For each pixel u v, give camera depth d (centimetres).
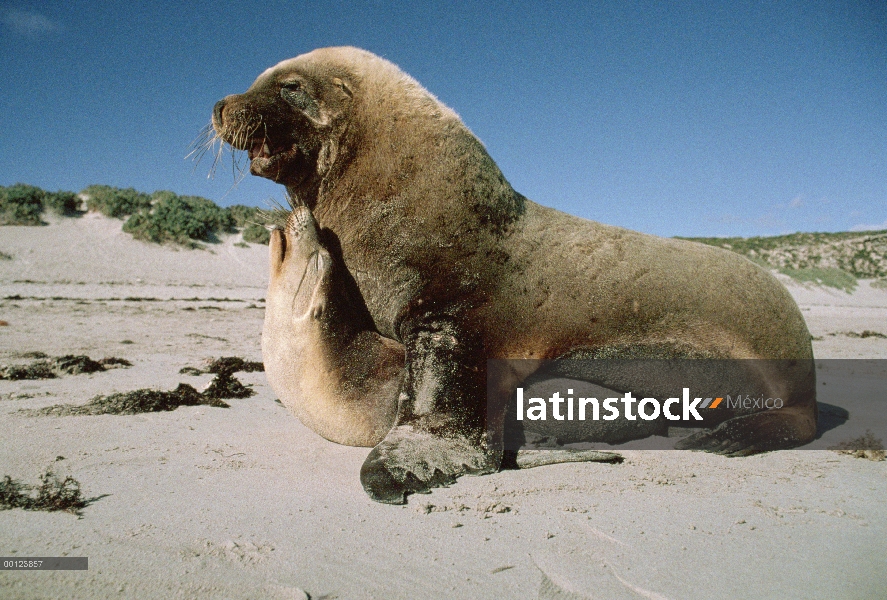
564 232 466
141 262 3247
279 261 439
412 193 425
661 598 236
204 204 4309
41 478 338
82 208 3941
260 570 250
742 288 487
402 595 234
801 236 5300
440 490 361
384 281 431
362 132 434
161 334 1213
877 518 325
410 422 403
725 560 271
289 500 336
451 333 419
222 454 417
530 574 254
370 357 434
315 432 464
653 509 334
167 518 302
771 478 396
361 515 318
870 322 2059
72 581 234
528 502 344
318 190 448
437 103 447
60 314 1507
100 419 497
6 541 269
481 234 429
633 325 459
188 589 231
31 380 680
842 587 247
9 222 3531
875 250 4712
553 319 442
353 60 444
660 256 477
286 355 428
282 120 436
